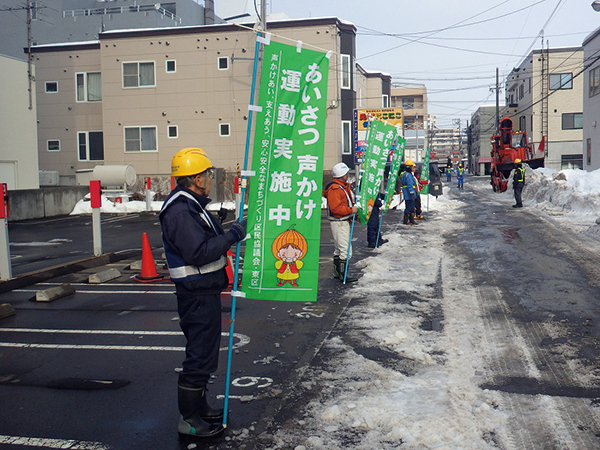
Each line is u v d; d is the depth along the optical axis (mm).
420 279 9328
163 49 30781
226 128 30578
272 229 4516
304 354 5750
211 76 30469
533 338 6090
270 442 3920
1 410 4555
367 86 43750
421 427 3959
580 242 12766
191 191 3926
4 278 9523
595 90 31438
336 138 30625
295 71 4496
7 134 23016
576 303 7551
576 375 5012
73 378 5258
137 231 18469
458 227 16703
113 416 4422
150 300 8430
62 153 33312
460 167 45812
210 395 4762
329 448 3775
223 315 7398
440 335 6250
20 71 23609
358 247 13156
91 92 32812
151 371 5430
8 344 6324
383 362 5445
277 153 4496
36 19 44750
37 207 23594
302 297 4496
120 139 31547
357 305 7738
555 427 4023
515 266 10273
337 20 29984
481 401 4465
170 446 3918
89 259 11695
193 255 3734
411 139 43156
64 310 7859
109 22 46219
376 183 10320
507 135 36188
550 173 28781
